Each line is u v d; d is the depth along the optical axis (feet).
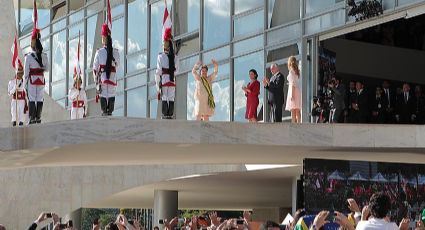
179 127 78.74
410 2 90.53
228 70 109.81
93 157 89.30
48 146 78.38
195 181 122.93
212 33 112.68
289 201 154.51
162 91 87.20
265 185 126.41
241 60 108.17
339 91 98.63
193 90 115.44
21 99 97.45
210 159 93.71
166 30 87.66
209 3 113.60
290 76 88.79
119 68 129.90
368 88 112.57
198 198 155.02
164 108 87.40
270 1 104.63
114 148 81.87
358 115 104.32
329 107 97.96
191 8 116.57
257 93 92.63
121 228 57.77
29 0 153.48
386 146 81.66
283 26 102.73
